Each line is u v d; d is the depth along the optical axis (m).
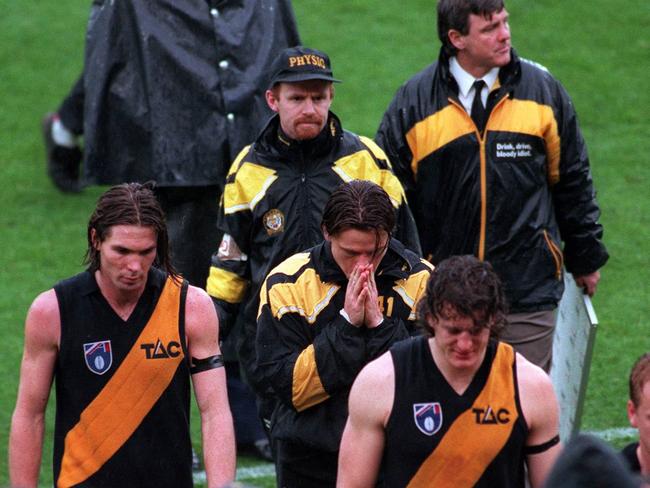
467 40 20.58
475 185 21.02
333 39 43.75
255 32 23.83
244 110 23.53
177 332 15.95
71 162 37.12
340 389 16.56
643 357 14.31
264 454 24.14
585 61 41.72
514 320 21.36
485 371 14.16
